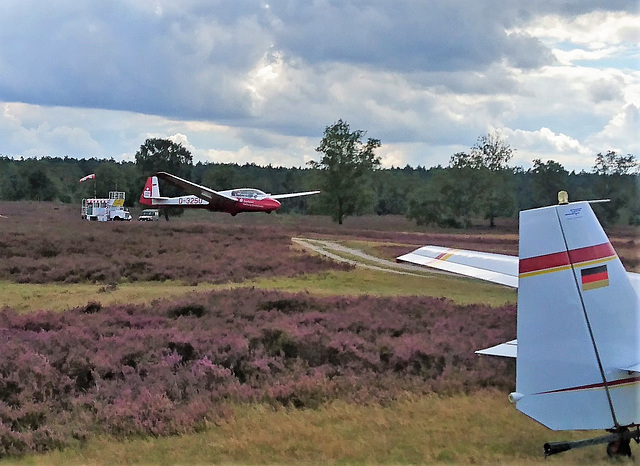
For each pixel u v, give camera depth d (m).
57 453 9.91
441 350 14.57
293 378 12.94
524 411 7.39
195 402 11.45
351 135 76.44
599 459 8.08
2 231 42.16
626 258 27.48
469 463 8.60
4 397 11.87
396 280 28.56
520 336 7.46
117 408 11.16
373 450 9.27
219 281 28.53
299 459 9.15
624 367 7.22
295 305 21.05
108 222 56.91
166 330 16.80
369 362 13.85
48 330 17.92
